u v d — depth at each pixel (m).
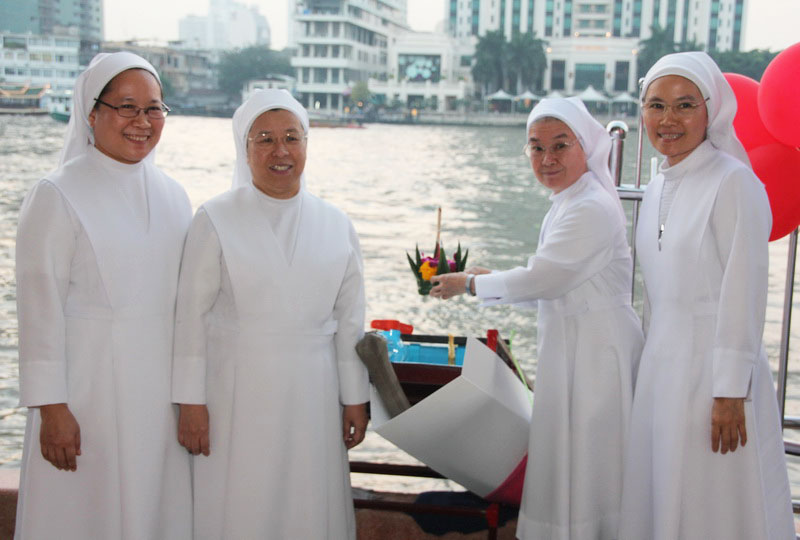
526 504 2.10
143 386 1.80
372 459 5.70
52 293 1.70
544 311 2.13
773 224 2.33
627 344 2.04
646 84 1.93
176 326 1.85
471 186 32.84
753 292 1.76
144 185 1.88
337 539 1.96
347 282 1.99
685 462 1.85
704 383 1.84
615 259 2.06
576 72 74.62
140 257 1.81
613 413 2.03
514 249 19.66
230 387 1.86
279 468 1.86
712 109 1.84
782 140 2.23
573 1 82.19
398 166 39.78
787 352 2.37
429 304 12.66
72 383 1.75
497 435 2.09
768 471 1.89
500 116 77.62
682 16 76.38
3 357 8.84
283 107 1.85
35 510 1.77
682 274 1.87
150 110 1.81
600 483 2.04
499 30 75.06
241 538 1.85
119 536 1.79
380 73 89.44
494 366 2.11
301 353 1.87
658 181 2.02
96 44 70.56
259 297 1.84
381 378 2.00
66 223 1.73
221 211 1.87
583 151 2.06
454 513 2.27
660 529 1.87
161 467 1.84
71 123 1.84
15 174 30.73
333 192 30.20
